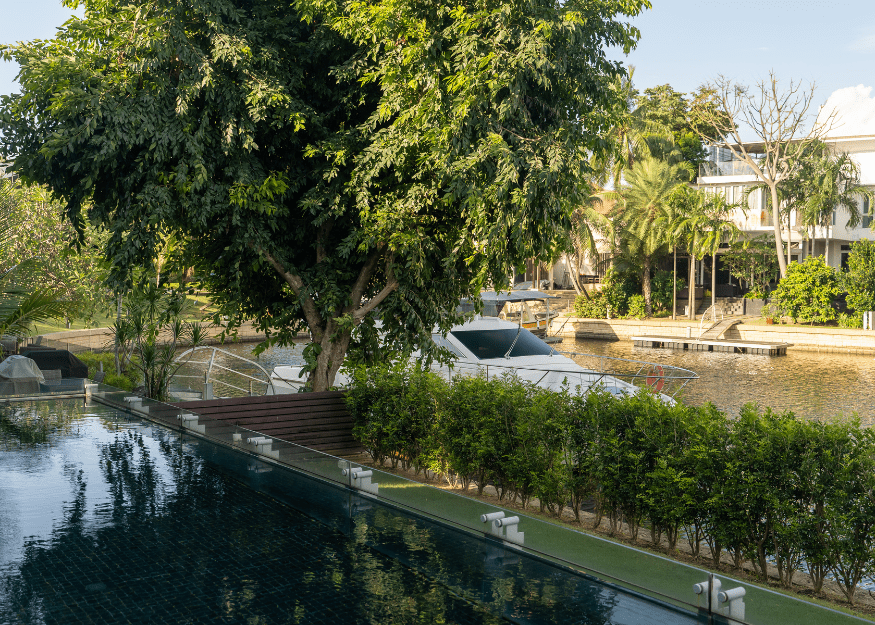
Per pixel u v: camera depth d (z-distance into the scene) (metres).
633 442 7.20
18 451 10.32
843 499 5.70
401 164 9.99
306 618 4.88
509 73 8.33
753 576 6.40
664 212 49.16
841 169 46.97
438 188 10.26
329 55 10.90
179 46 9.23
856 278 42.03
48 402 15.66
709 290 54.44
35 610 5.00
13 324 15.43
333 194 10.66
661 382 13.59
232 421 11.06
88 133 8.81
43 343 26.23
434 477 9.98
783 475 6.01
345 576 5.64
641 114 55.62
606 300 51.75
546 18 8.58
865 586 6.33
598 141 9.19
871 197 45.91
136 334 15.97
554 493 7.91
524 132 9.05
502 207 8.85
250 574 5.69
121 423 12.70
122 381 18.28
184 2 9.55
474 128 8.81
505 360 14.70
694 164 62.38
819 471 5.88
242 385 21.39
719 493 6.35
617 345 44.81
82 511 7.39
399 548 6.31
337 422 11.51
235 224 10.12
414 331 12.19
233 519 7.16
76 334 31.41
